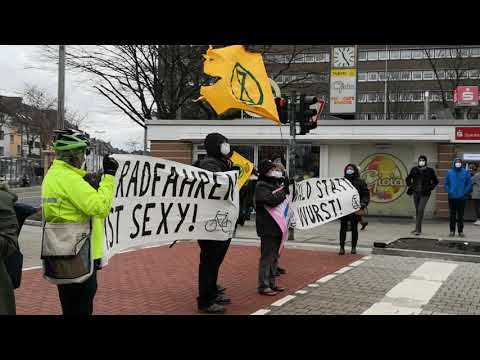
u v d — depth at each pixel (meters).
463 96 26.50
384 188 20.14
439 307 6.55
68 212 3.92
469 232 15.15
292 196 9.05
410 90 70.69
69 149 3.96
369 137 19.48
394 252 11.12
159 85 29.08
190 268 9.29
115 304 6.54
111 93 28.44
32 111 56.84
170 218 5.59
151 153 22.25
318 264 9.88
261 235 7.17
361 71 77.50
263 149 21.31
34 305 6.38
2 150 82.06
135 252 11.25
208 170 6.07
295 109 12.67
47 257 3.93
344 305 6.60
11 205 3.85
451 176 14.06
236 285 7.86
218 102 8.42
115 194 4.96
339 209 9.84
